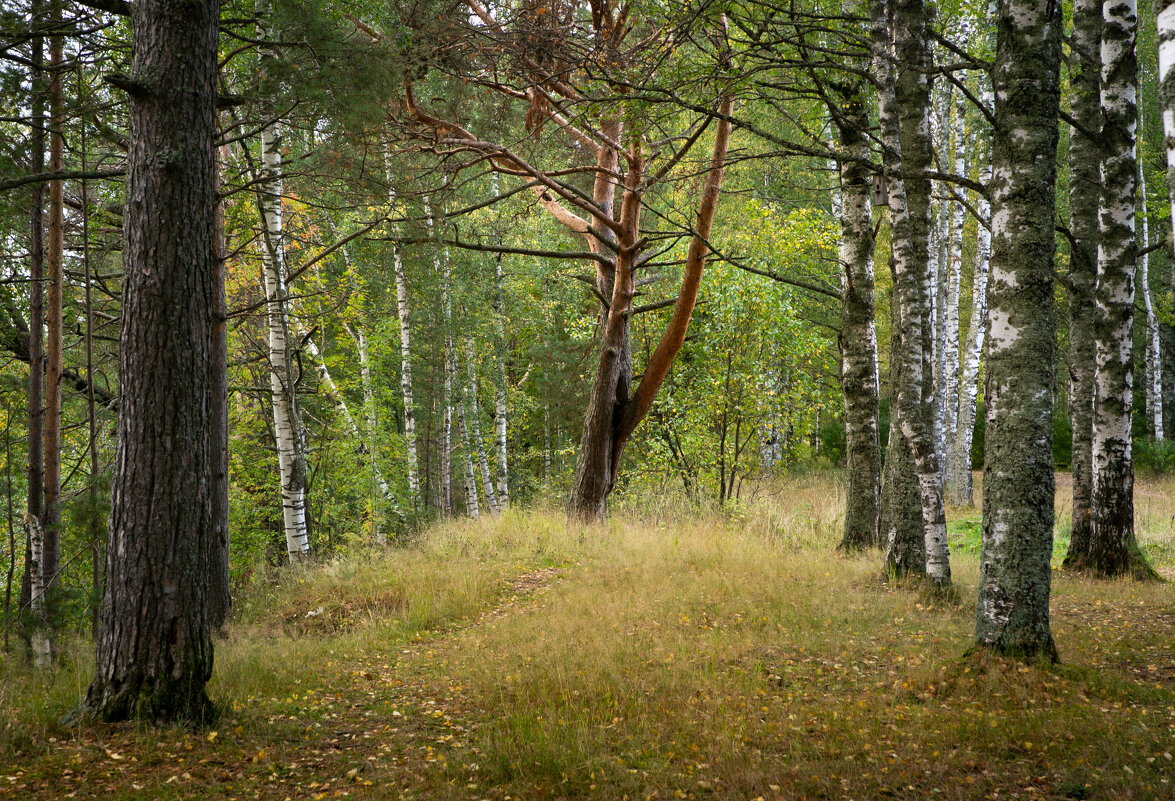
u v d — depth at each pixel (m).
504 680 6.70
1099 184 11.19
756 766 4.68
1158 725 5.13
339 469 18.89
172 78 5.82
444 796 4.40
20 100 7.52
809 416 19.95
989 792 4.32
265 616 10.55
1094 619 8.34
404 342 19.61
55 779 4.67
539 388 26.66
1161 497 20.61
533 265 23.25
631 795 4.38
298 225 15.37
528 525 14.77
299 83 8.31
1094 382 11.23
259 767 4.96
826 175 20.95
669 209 19.14
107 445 12.53
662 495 18.05
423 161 13.74
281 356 12.77
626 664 6.84
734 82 8.79
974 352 20.95
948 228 22.89
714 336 17.66
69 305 11.00
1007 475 6.34
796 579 10.40
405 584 10.97
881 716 5.49
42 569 8.59
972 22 13.80
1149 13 20.59
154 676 5.63
